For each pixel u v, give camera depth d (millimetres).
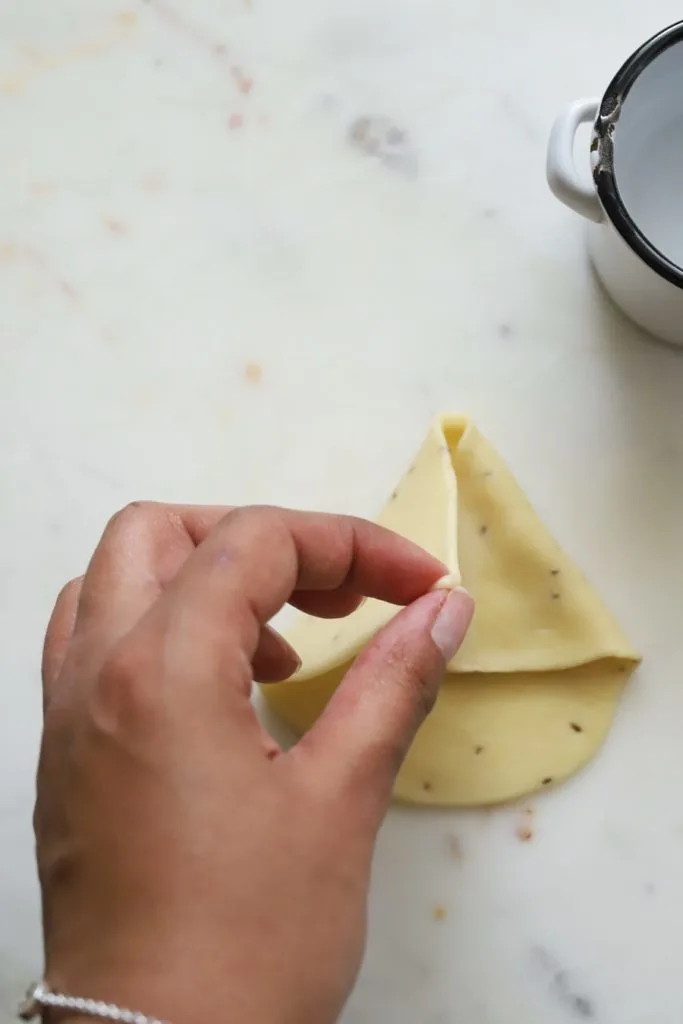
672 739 426
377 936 422
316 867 312
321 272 466
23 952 431
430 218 466
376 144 473
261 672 380
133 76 486
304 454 456
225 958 298
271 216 471
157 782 303
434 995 418
